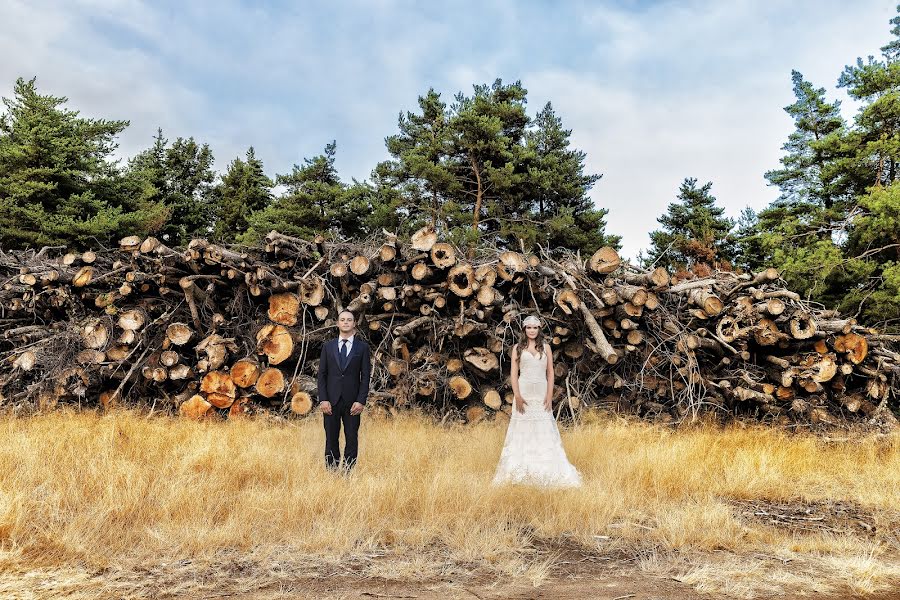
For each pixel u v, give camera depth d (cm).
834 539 419
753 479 552
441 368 909
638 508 482
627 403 921
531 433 553
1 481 435
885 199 1331
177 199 3453
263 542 387
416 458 595
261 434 710
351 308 898
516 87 2764
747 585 335
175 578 331
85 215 2277
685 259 2775
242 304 957
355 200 2777
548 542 409
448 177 2422
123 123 2492
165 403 892
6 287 1020
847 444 756
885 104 1606
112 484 432
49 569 332
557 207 2653
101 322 901
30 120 2194
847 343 888
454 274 891
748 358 900
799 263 1381
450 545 392
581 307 888
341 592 319
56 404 863
